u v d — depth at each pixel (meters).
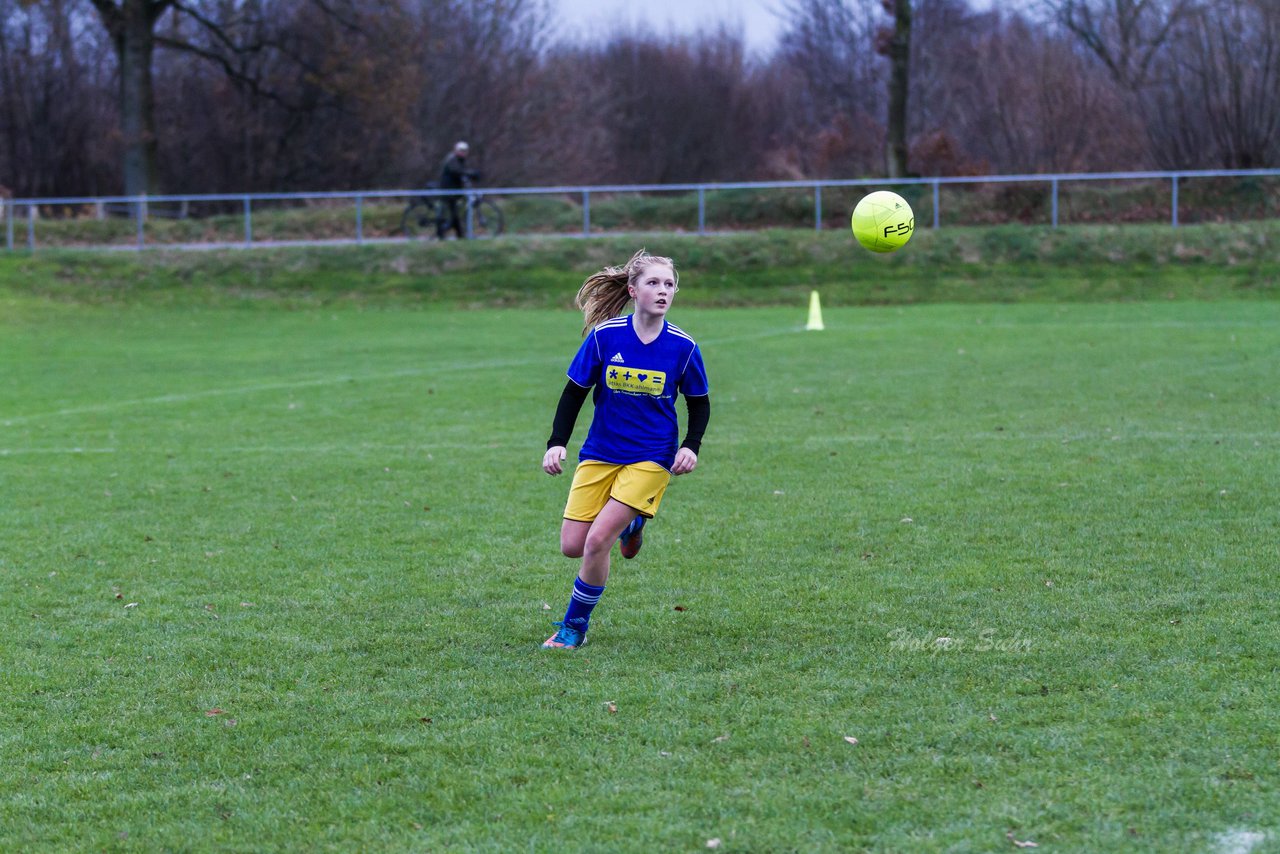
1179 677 10.31
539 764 8.94
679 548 15.57
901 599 13.05
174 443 24.91
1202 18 81.12
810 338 43.41
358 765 9.02
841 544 15.56
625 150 134.50
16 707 10.38
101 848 7.89
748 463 21.23
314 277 64.88
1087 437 22.91
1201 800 8.02
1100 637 11.50
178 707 10.34
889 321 49.66
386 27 90.88
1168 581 13.40
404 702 10.32
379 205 89.81
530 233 76.75
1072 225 67.56
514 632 12.32
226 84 104.31
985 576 13.85
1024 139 92.56
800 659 11.15
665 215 78.44
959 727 9.36
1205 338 39.56
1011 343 39.88
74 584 14.45
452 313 57.84
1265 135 78.62
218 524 17.61
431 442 24.50
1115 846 7.46
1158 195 71.88
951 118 110.69
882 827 7.80
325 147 105.25
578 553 11.70
